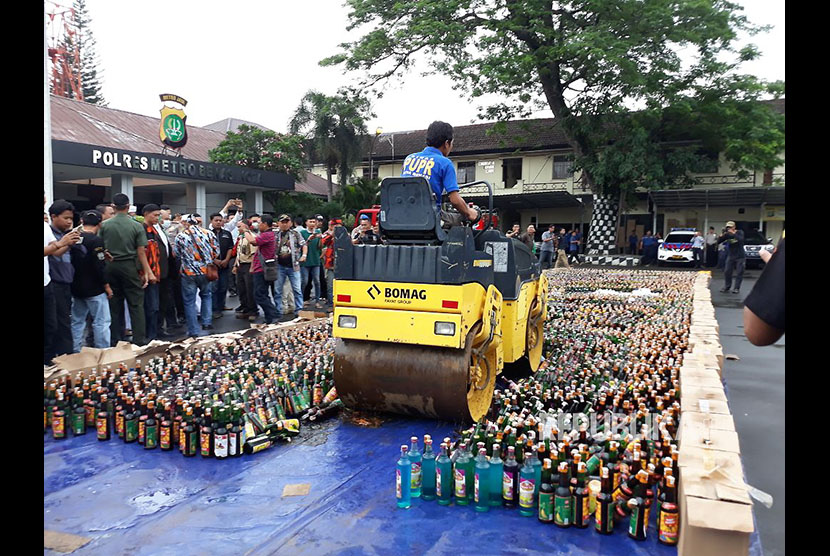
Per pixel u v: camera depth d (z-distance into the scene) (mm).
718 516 2951
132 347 7238
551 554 3445
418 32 26234
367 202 30250
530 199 35625
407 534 3670
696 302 12461
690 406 4586
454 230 5121
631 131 28812
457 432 5418
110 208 9539
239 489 4301
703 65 27531
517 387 6098
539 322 7805
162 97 23891
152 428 5074
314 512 3951
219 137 35469
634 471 3980
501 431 4664
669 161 29891
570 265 29469
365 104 31578
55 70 43750
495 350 5883
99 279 7836
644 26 25484
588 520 3770
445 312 5160
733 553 2926
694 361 6184
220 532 3693
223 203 30766
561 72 29672
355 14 27859
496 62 25734
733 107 27953
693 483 3275
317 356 7277
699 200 32031
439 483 4070
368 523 3809
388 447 5113
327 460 4836
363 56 27203
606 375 6621
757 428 5812
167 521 3828
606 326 10469
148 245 9289
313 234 14219
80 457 4898
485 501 3961
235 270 12617
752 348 9914
